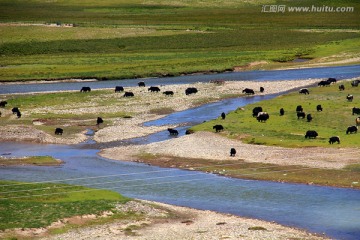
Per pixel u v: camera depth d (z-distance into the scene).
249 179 199.38
